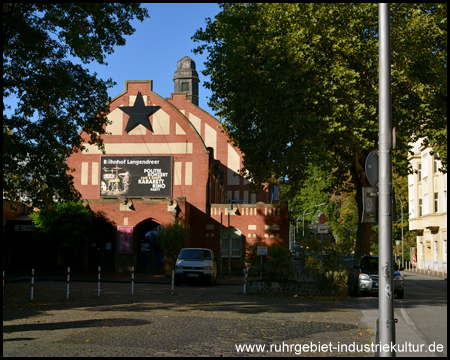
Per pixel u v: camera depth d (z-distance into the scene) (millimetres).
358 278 21562
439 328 11984
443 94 22422
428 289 26812
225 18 23641
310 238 21656
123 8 19531
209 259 27109
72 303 16219
